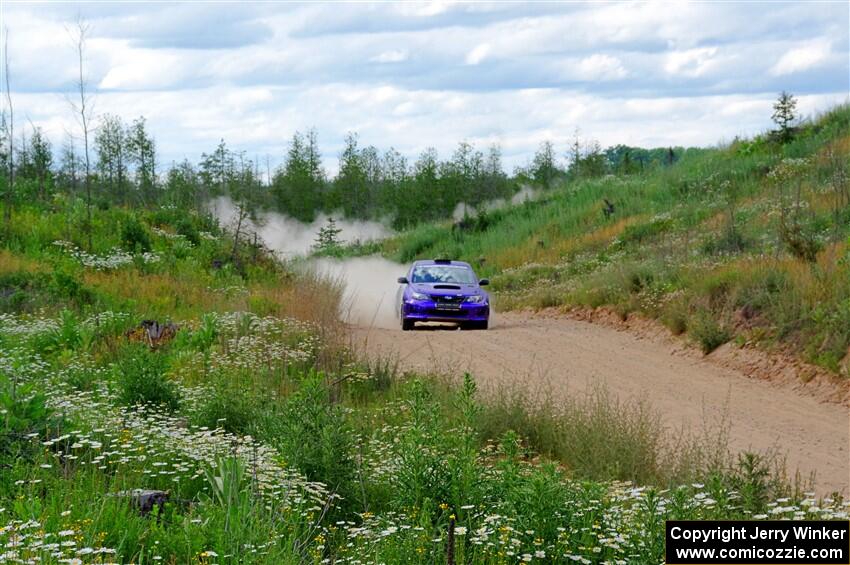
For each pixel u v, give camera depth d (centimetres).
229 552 614
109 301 2075
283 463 802
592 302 2342
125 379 1188
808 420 1238
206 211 3641
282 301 2131
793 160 3212
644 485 873
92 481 742
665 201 3628
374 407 1277
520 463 888
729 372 1573
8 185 3094
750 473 782
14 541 555
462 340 1969
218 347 1594
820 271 1720
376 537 689
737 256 2170
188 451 868
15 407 889
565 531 652
